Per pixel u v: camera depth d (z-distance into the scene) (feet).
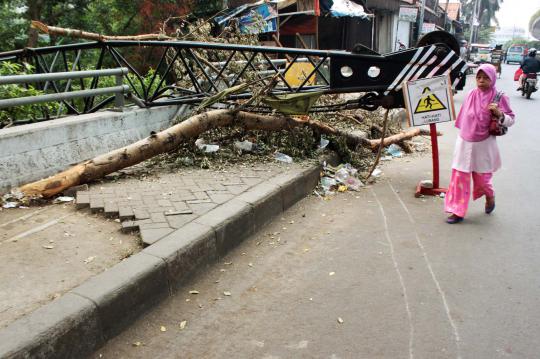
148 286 10.40
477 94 15.33
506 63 178.50
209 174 17.87
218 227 12.90
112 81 33.32
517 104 49.67
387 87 20.53
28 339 7.91
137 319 10.19
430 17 104.73
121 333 9.78
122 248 11.83
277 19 43.32
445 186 20.22
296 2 47.50
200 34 27.81
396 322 10.20
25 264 10.94
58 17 44.91
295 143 21.16
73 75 17.52
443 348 9.29
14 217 13.69
